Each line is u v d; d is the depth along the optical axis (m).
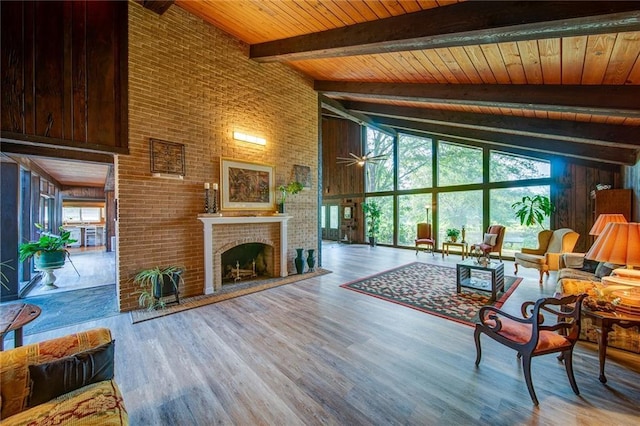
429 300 3.87
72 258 7.62
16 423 1.17
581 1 1.85
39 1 2.98
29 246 4.46
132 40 3.50
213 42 4.30
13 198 3.98
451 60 3.26
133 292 3.54
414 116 5.86
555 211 6.22
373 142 10.30
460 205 7.99
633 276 2.34
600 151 4.82
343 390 1.97
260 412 1.77
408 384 2.03
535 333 1.82
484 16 2.27
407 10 2.72
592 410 1.75
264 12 3.54
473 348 2.55
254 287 4.48
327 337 2.77
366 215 10.15
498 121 4.73
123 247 3.47
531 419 1.68
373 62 4.05
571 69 2.75
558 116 4.04
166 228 3.83
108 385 1.49
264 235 5.02
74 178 7.92
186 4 3.85
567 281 2.81
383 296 4.05
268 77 5.11
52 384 1.37
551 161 6.29
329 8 3.05
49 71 3.02
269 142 5.12
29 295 4.19
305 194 5.86
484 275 5.20
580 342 2.64
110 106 3.38
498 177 7.24
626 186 5.01
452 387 1.99
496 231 6.52
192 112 4.07
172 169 3.84
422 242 7.77
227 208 4.46
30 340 2.75
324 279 5.07
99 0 3.33
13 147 3.88
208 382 2.07
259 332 2.89
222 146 4.43
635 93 2.70
